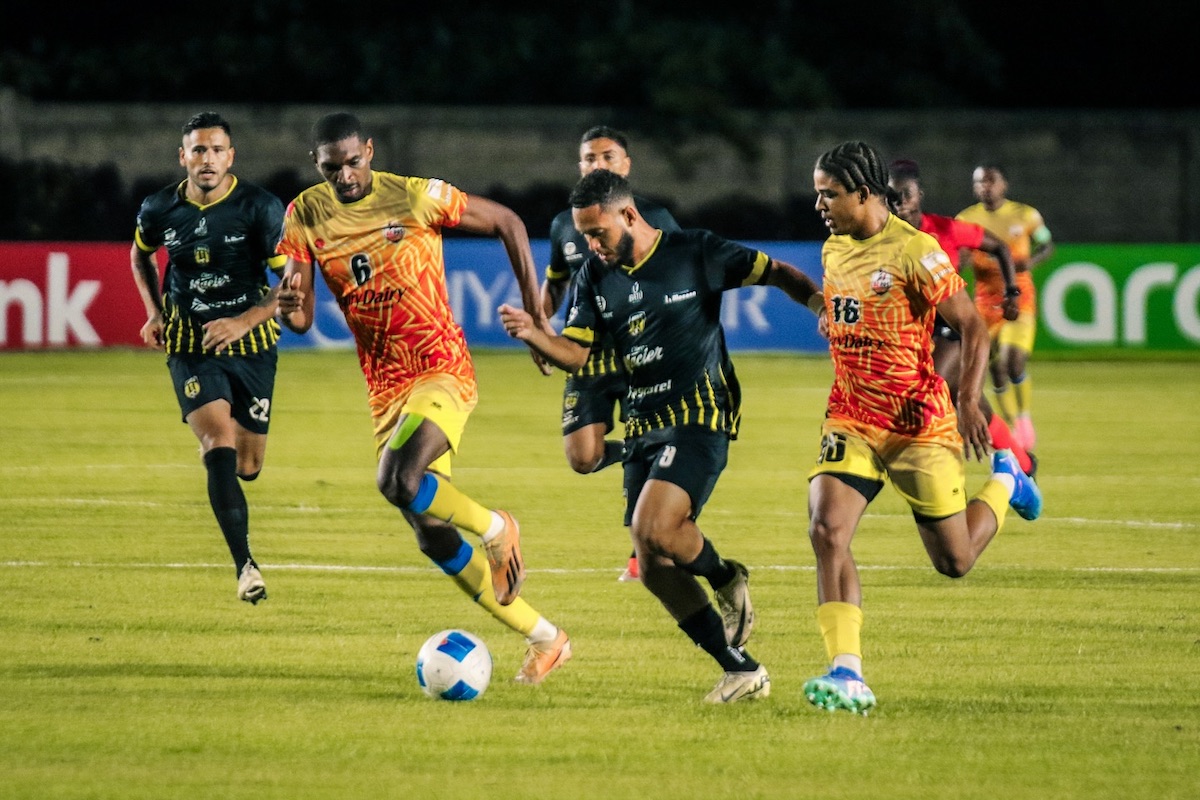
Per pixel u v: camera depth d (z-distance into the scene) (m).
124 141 108.38
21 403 63.38
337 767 19.02
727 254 22.34
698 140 111.88
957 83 127.12
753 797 18.00
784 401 66.25
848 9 126.31
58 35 119.12
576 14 123.81
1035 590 30.69
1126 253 84.31
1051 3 126.75
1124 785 18.52
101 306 82.75
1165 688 23.19
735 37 121.25
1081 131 112.62
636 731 20.70
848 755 19.66
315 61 117.06
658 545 21.41
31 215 100.62
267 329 32.00
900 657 25.14
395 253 24.69
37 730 20.48
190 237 31.14
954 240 36.94
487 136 110.31
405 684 23.17
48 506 39.94
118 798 17.80
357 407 63.38
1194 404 66.25
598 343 23.50
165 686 22.83
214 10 120.19
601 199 21.80
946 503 23.03
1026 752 19.83
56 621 27.11
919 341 22.52
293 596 29.61
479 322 85.00
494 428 57.56
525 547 35.16
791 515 39.84
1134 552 34.88
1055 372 79.25
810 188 112.81
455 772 18.84
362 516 39.12
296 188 106.00
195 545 34.84
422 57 119.06
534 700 22.31
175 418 59.25
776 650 25.66
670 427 22.41
